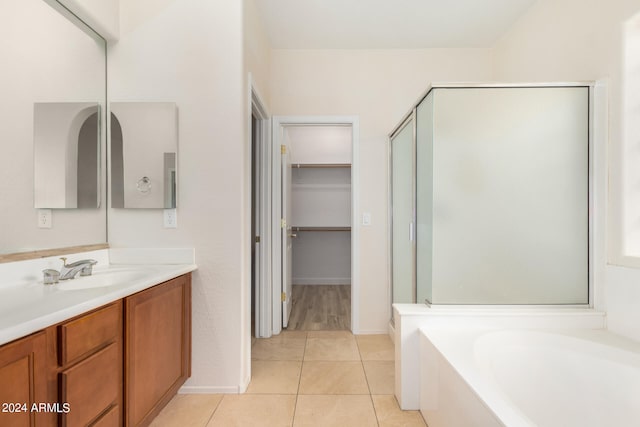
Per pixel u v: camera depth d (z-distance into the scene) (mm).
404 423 1732
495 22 2691
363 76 3090
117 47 2035
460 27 2762
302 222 5312
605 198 1804
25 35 1479
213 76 2029
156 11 2041
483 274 1888
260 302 2975
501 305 1891
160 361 1661
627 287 1682
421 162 2125
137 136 2006
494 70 3027
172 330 1789
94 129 1930
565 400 1572
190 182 2029
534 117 1871
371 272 3088
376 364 2436
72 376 1080
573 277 1883
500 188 1879
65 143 1715
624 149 1713
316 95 3082
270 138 3006
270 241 3012
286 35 2865
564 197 1874
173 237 2033
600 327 1809
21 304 1140
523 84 1866
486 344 1626
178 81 2039
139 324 1479
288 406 1887
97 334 1224
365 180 3086
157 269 1834
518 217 1882
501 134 1875
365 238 3088
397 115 3082
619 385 1458
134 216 2029
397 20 2656
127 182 2006
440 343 1609
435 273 1893
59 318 1013
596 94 1837
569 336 1687
